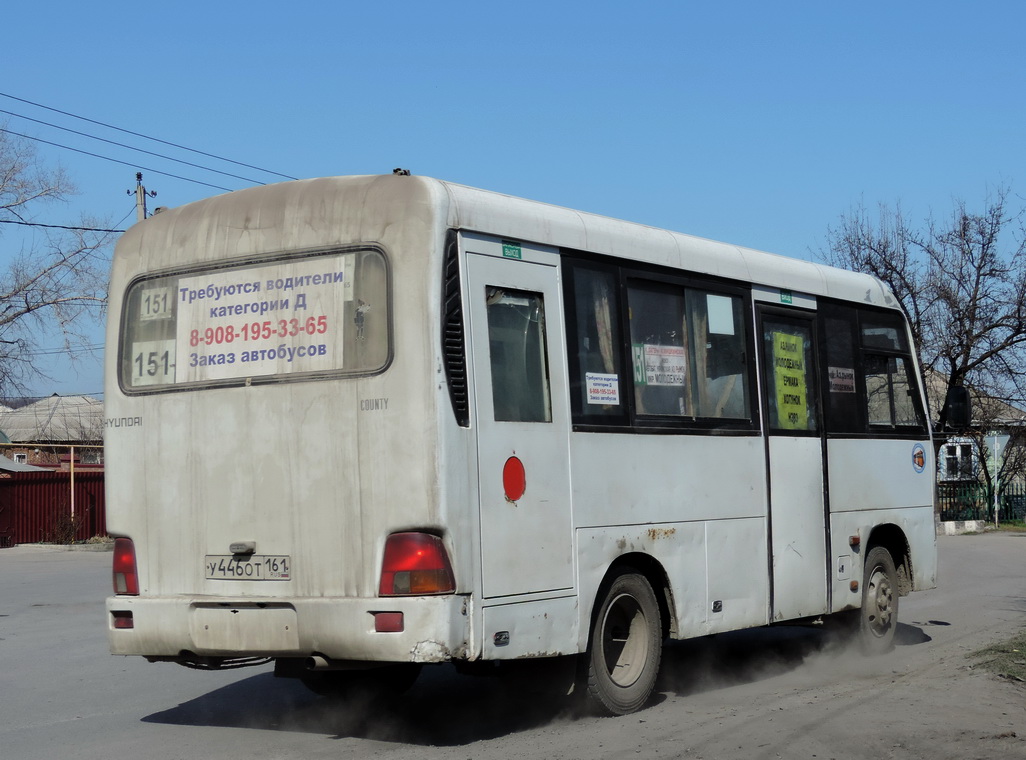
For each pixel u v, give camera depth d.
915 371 11.52
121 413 7.26
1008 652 9.94
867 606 10.38
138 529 7.12
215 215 7.11
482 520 6.48
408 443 6.30
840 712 7.52
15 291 34.16
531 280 7.07
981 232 39.19
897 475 10.89
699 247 8.66
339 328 6.58
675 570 8.03
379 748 6.70
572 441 7.21
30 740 7.08
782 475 9.24
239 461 6.80
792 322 9.66
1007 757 6.26
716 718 7.45
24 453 51.44
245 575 6.72
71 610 15.06
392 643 6.18
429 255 6.41
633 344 7.89
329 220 6.68
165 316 7.20
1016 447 40.31
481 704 8.12
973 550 27.27
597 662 7.36
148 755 6.63
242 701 8.40
